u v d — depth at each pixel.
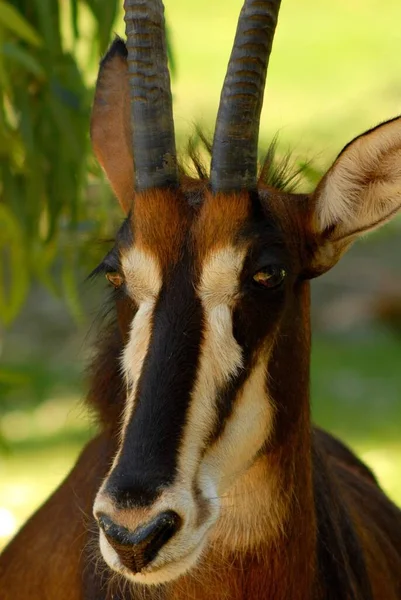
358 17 56.12
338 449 11.82
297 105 42.56
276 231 7.96
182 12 58.03
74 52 12.95
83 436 21.92
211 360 7.63
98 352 8.90
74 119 12.83
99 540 8.05
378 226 8.55
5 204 13.22
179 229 7.86
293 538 8.59
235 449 7.84
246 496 8.40
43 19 12.41
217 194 7.91
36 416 22.97
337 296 30.00
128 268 7.90
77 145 12.80
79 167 12.82
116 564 7.37
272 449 8.24
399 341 28.06
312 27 55.00
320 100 42.94
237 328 7.75
